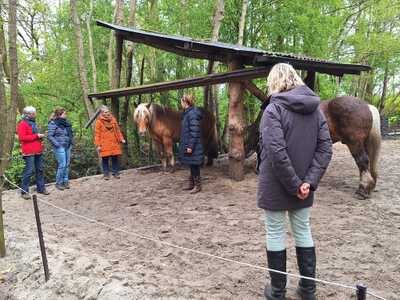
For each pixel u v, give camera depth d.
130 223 5.48
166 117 8.40
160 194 6.95
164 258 4.18
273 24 11.41
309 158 2.99
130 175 8.86
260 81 11.81
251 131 7.94
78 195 7.39
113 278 3.68
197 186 6.86
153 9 12.23
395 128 18.55
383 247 4.18
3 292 4.09
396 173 7.69
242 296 3.30
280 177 2.89
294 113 2.94
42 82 13.73
